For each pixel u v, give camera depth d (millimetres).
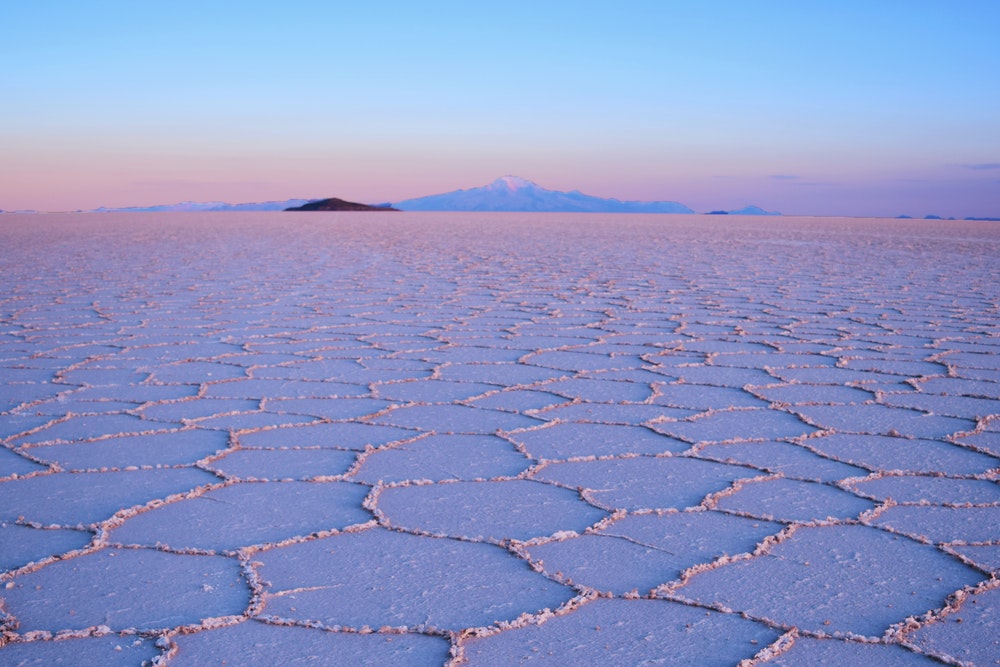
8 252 12453
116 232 20141
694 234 20859
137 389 3504
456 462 2533
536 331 5152
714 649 1460
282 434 2834
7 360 4129
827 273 9438
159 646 1454
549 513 2111
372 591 1675
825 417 3098
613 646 1470
